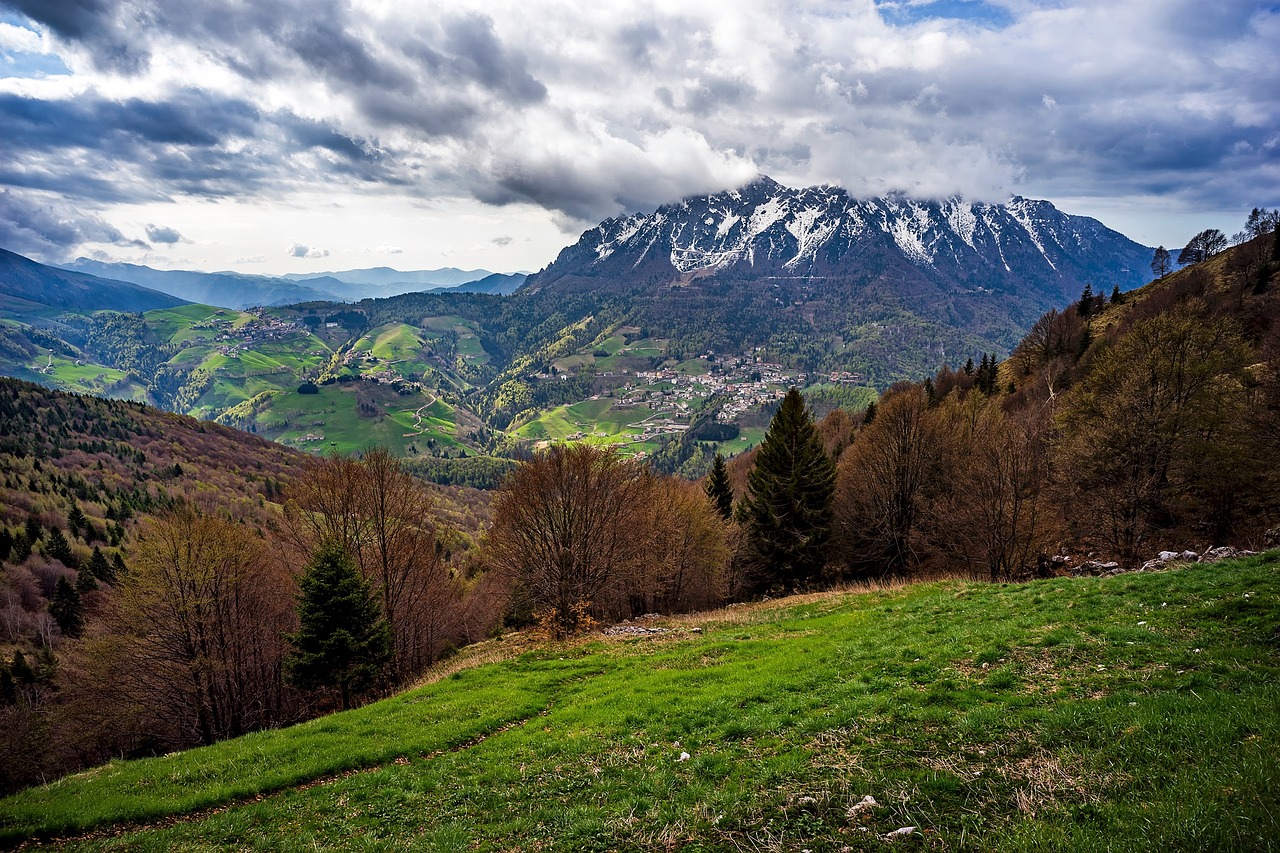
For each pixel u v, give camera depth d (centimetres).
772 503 5488
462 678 2986
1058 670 1559
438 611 5938
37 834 1562
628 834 1133
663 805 1230
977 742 1235
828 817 1048
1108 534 3934
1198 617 1697
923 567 5312
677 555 5803
